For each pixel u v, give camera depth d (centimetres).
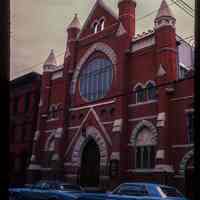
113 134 2720
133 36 2955
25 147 3825
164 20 2642
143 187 1116
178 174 2319
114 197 1097
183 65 2778
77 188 1661
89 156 3030
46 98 3631
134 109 2731
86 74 3297
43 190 1534
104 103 2948
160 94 2500
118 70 2878
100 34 3209
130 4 3003
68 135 3278
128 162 2648
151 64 2705
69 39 3544
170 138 2420
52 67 3744
